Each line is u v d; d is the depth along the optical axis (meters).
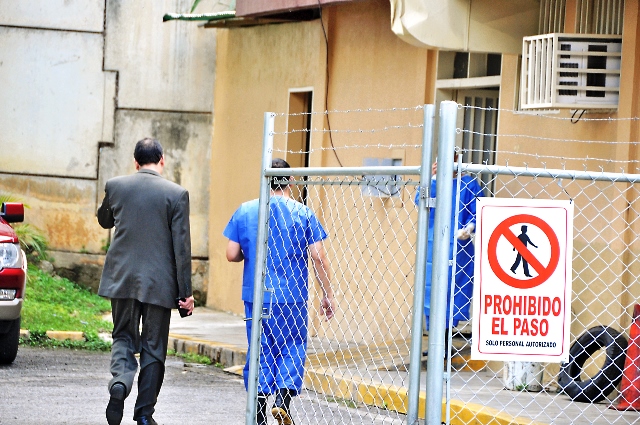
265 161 9.20
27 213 25.78
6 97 25.72
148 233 10.96
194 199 26.12
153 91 26.11
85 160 25.97
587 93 14.18
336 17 20.92
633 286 13.69
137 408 10.90
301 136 22.44
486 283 7.23
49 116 25.88
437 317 7.18
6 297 15.74
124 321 11.05
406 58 18.77
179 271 10.94
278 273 10.35
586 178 7.62
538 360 7.26
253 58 24.14
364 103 19.89
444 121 7.20
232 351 17.77
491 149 18.12
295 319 10.40
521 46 15.67
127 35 26.03
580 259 14.47
